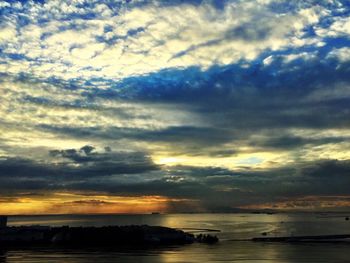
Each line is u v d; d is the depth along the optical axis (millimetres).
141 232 135625
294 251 110188
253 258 94688
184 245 128000
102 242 132125
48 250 110375
